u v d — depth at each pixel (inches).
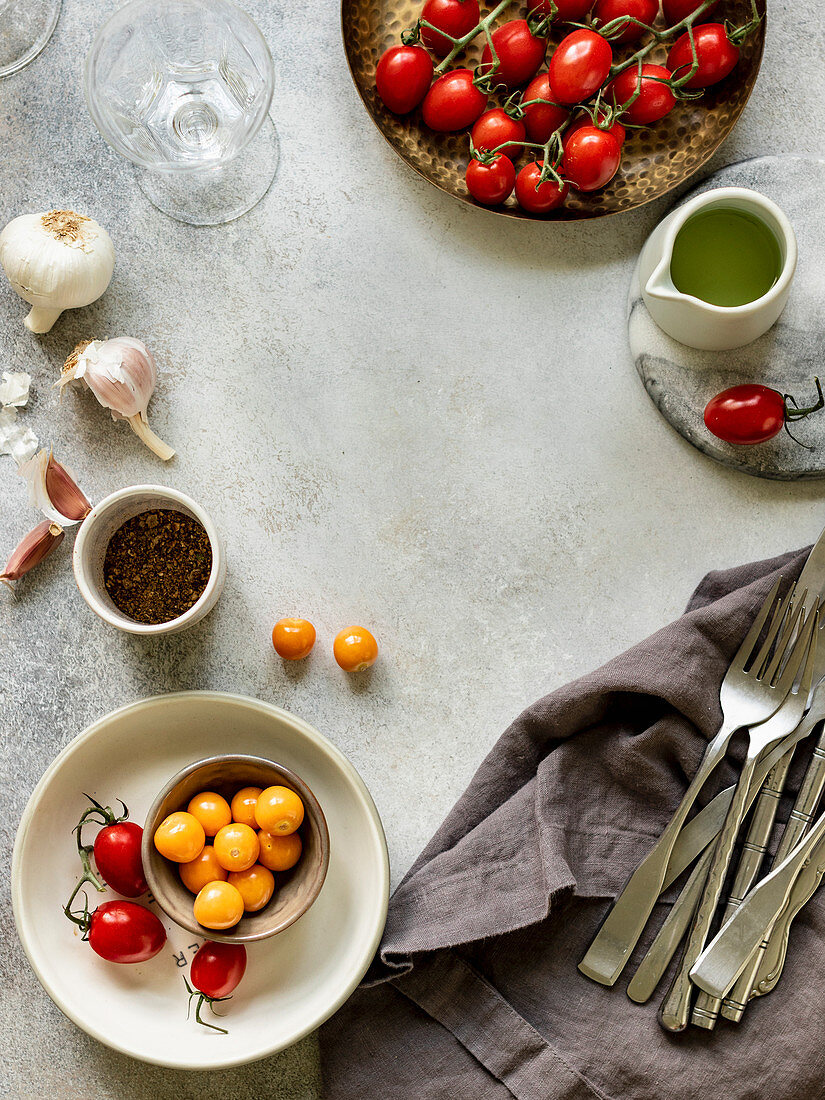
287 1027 23.3
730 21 24.4
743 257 24.1
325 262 25.6
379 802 25.1
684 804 23.2
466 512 25.5
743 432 23.9
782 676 23.5
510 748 24.0
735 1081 22.5
